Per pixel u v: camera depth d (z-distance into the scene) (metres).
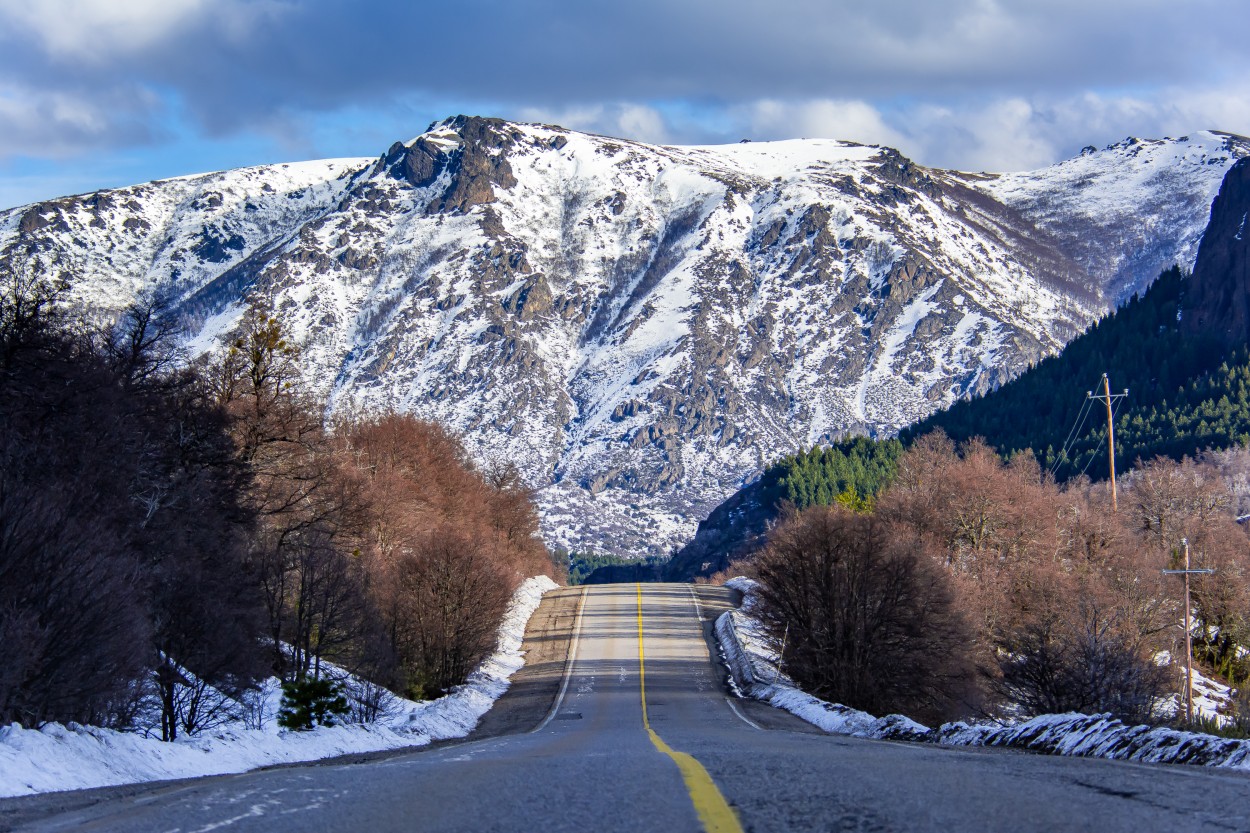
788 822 9.24
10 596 25.45
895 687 61.44
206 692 36.91
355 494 64.19
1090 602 57.94
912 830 8.84
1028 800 10.31
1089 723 19.58
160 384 51.69
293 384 62.31
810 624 66.19
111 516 38.34
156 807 11.27
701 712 58.62
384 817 10.14
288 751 27.42
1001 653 71.75
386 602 63.56
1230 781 11.80
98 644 27.39
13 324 42.22
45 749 16.92
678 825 9.17
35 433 38.66
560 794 11.34
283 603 51.47
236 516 54.28
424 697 62.78
